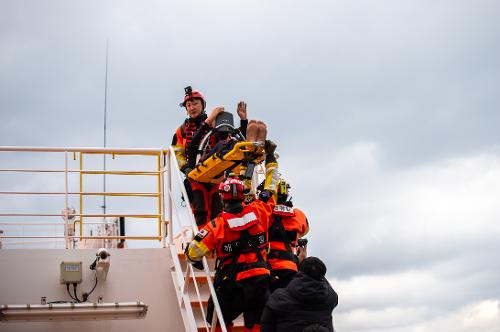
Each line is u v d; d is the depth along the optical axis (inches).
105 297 353.7
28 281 349.7
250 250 290.4
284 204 329.4
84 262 357.1
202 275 351.6
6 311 312.2
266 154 333.7
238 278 287.7
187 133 367.9
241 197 294.4
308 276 261.1
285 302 259.6
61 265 347.9
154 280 360.8
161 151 385.4
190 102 369.1
